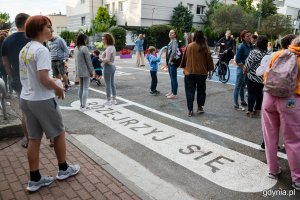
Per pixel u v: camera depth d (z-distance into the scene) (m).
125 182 3.62
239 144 5.05
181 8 33.12
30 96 3.14
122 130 5.74
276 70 3.53
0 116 5.53
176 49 7.94
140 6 30.11
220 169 4.18
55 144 3.51
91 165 4.05
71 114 6.76
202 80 6.54
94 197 3.30
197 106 7.26
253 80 6.25
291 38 4.20
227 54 10.63
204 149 4.84
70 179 3.67
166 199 3.47
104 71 7.30
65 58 8.95
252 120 6.37
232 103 7.83
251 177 3.95
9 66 4.45
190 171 4.12
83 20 36.25
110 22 30.88
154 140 5.23
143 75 12.58
